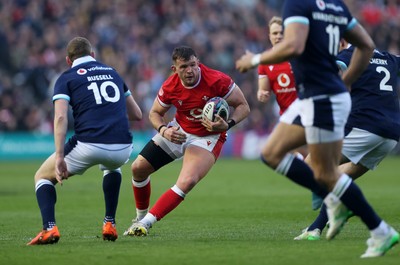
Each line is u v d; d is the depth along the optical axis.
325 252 24.61
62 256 24.73
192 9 114.06
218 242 28.05
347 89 24.97
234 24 114.50
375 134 31.02
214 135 31.45
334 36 23.91
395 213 40.72
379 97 31.25
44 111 95.75
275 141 24.19
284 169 24.33
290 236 30.95
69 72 28.66
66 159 28.20
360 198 23.36
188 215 41.22
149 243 27.97
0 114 95.06
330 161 23.69
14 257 24.70
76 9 107.88
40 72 95.38
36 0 105.56
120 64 99.56
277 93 35.66
